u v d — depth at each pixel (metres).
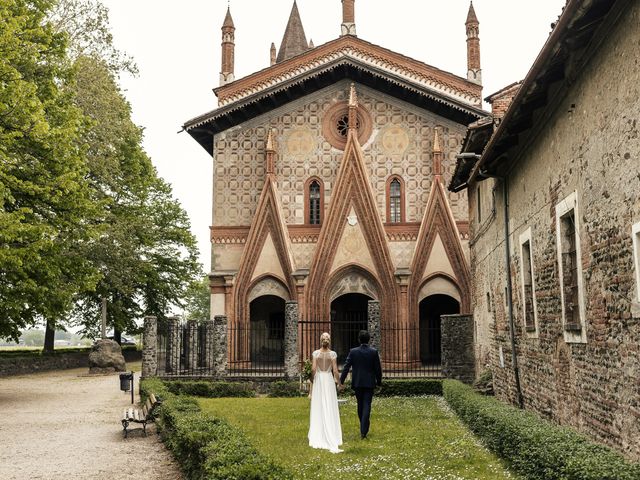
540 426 9.10
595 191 9.16
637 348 7.79
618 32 8.10
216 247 32.44
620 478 6.09
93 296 44.62
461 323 23.38
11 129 19.06
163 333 32.75
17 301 20.92
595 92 9.04
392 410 17.39
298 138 32.94
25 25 20.97
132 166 37.06
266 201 31.91
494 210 17.67
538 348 12.91
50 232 20.58
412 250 31.53
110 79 30.91
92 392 25.77
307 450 11.37
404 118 32.66
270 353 34.03
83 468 11.14
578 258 10.02
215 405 19.06
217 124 32.97
